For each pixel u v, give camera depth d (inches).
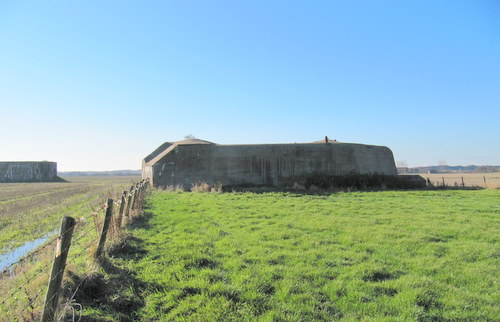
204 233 401.1
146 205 641.0
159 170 1013.8
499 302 215.8
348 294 224.7
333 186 978.1
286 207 605.9
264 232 400.5
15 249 423.8
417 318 192.7
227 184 1008.9
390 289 234.2
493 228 430.0
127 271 269.0
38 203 898.1
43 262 293.7
